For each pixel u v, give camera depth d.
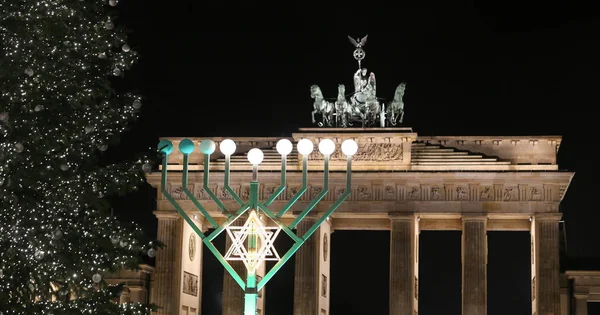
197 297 147.88
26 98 58.12
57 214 59.22
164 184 54.69
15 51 56.34
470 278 133.62
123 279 134.75
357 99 141.75
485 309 133.00
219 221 145.75
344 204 137.25
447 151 136.50
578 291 135.75
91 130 61.56
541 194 134.50
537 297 132.38
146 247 63.53
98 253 61.50
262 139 140.62
